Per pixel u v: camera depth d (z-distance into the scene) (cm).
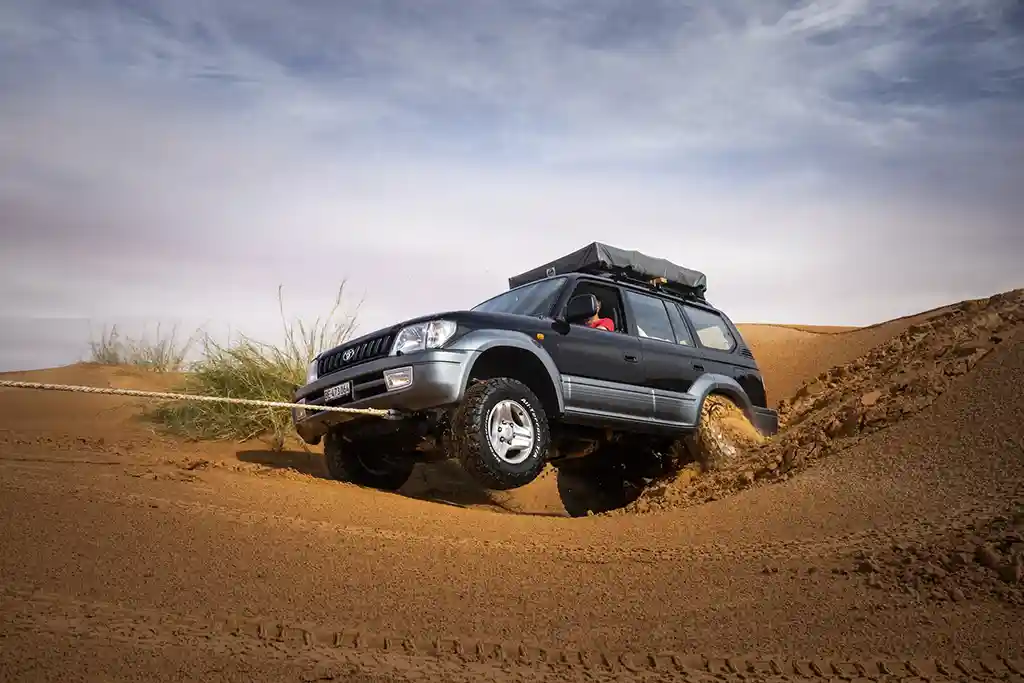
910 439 580
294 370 902
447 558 407
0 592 298
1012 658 299
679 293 861
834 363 1360
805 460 627
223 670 257
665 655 299
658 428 754
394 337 645
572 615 337
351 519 477
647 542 463
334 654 280
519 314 723
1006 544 385
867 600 353
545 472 920
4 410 907
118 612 295
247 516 441
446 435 646
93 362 1212
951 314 896
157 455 683
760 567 401
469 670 279
